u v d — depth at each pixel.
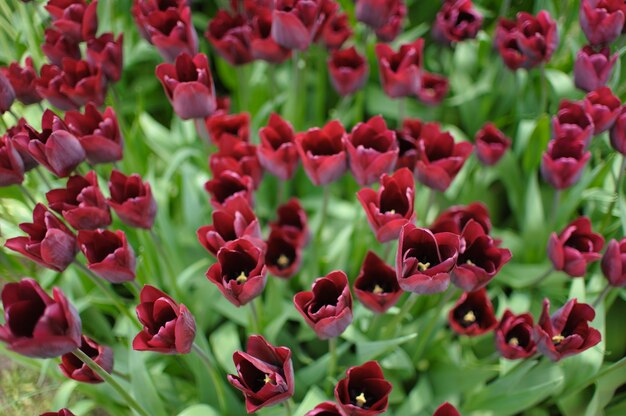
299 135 1.28
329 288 1.18
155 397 1.33
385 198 1.23
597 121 1.34
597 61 1.37
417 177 1.31
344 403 1.16
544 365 1.38
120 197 1.27
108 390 1.37
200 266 1.45
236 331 1.45
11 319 1.09
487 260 1.21
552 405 1.46
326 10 1.49
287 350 1.12
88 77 1.36
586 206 1.56
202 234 1.23
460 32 1.53
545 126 1.50
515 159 1.57
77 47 1.42
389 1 1.45
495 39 1.57
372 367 1.17
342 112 1.72
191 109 1.32
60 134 1.23
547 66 1.67
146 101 1.81
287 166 1.32
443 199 1.59
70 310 1.11
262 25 1.46
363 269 1.26
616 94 1.57
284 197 1.61
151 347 1.15
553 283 1.49
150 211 1.27
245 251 1.20
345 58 1.51
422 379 1.41
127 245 1.22
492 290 1.50
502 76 1.63
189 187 1.51
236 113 1.78
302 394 1.38
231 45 1.46
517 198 1.57
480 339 1.48
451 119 1.76
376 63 1.74
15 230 1.44
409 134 1.38
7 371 1.54
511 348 1.26
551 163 1.33
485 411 1.37
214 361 1.42
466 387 1.40
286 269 1.33
